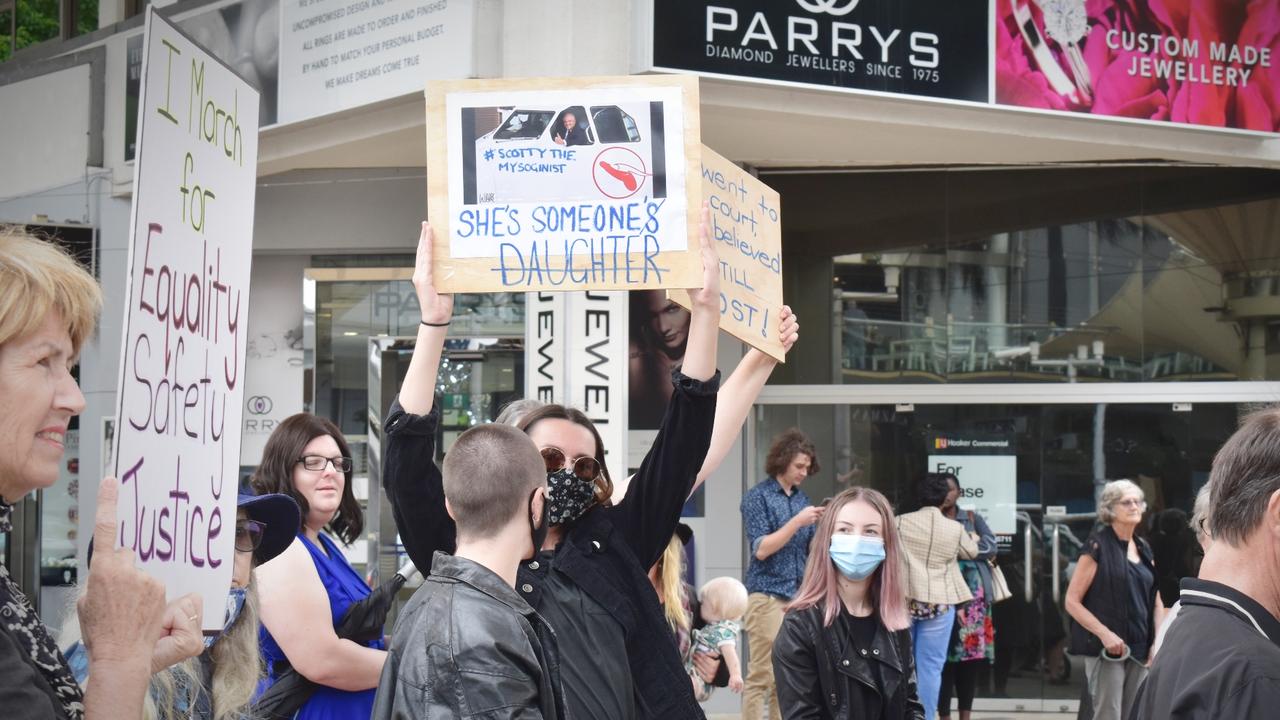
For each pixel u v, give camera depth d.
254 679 3.10
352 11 8.30
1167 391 10.18
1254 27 8.79
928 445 10.12
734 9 7.55
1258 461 2.40
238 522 3.05
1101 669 8.13
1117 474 10.20
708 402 3.26
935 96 8.01
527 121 3.32
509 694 2.56
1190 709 2.27
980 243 10.13
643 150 3.31
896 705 4.39
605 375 7.93
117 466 2.28
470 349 9.66
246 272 2.80
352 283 9.94
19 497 1.95
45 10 11.27
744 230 3.79
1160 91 8.56
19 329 1.87
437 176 3.31
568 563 3.09
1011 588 10.12
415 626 2.67
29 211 10.46
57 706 1.84
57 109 10.38
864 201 10.09
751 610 8.28
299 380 9.95
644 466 3.31
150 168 2.41
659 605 3.18
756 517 8.38
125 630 2.06
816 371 10.09
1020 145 8.88
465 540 2.80
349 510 4.63
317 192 9.68
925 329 10.12
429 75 7.88
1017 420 10.16
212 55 2.66
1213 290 10.23
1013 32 8.19
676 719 3.11
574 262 3.30
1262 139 9.08
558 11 7.65
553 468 3.26
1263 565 2.39
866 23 7.85
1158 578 10.20
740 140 8.84
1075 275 10.18
